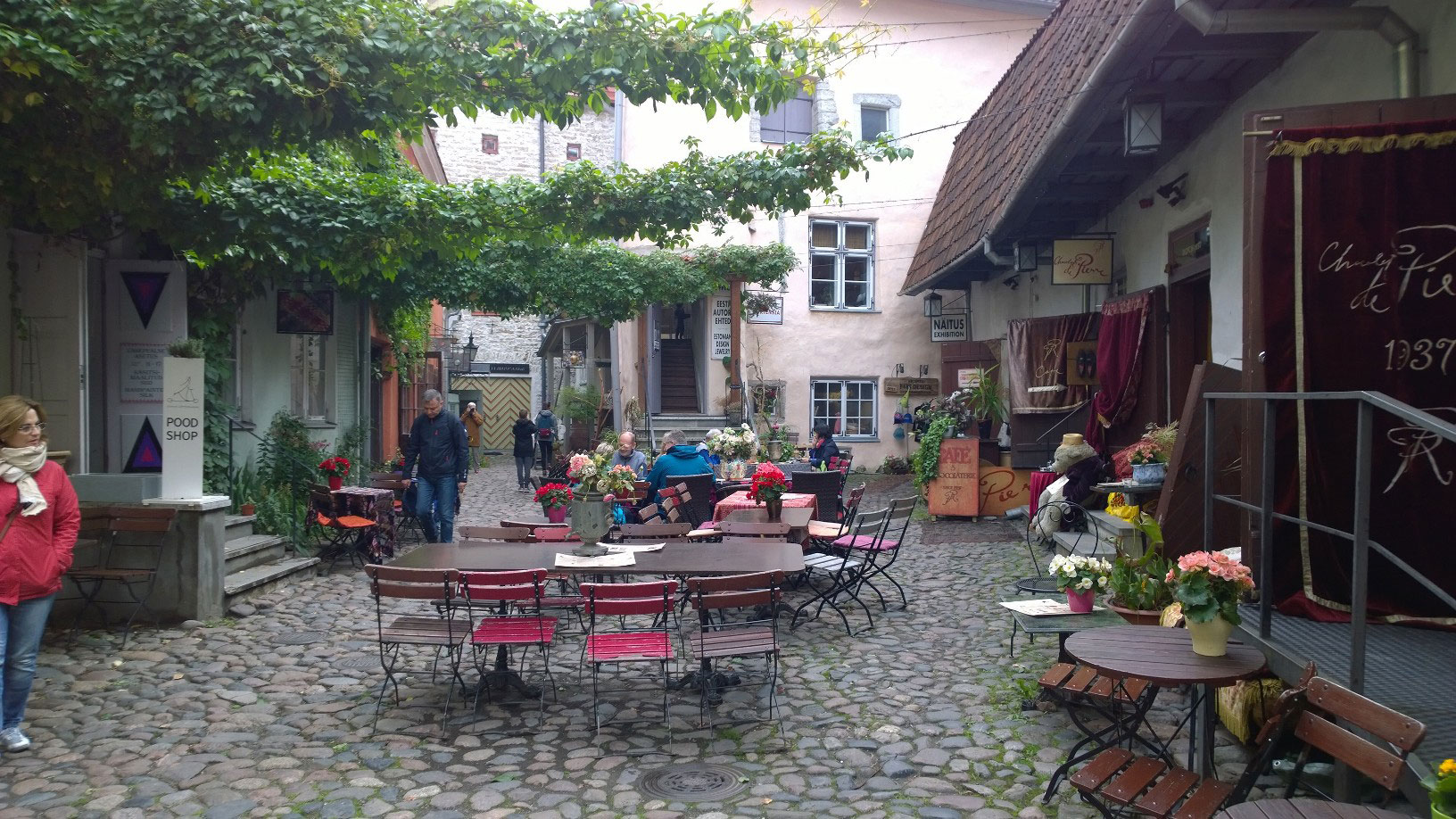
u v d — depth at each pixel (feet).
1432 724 10.80
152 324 29.37
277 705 18.88
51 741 16.74
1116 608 18.62
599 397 77.82
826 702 18.99
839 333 71.41
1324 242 15.84
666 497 30.09
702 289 61.41
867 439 71.67
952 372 64.23
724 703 19.01
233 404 35.99
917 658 22.15
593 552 20.71
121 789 14.74
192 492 25.85
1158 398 34.01
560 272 55.98
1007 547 38.29
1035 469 47.19
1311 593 15.40
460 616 25.64
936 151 72.59
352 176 33.78
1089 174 36.19
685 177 31.60
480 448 94.12
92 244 28.99
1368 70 21.22
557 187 31.60
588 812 13.97
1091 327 43.91
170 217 27.89
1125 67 25.49
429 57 22.13
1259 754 10.89
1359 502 10.84
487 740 16.98
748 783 15.01
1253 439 16.20
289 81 20.75
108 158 23.15
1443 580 14.92
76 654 22.17
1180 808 11.48
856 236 72.33
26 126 22.15
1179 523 22.38
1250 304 16.14
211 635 24.06
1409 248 15.56
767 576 18.06
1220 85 28.14
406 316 59.41
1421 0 19.31
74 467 26.68
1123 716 17.26
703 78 24.07
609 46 22.94
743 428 40.86
